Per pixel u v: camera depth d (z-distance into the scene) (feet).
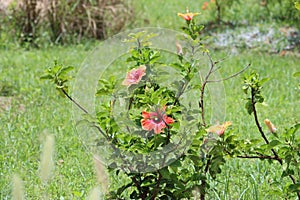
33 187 18.47
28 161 21.03
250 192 17.72
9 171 19.98
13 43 42.29
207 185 14.10
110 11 44.14
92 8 43.55
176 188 13.62
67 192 18.21
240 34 43.06
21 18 43.09
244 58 37.73
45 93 30.09
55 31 42.98
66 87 13.75
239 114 26.68
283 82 32.27
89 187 18.53
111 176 18.79
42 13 42.88
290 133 13.15
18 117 26.18
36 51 40.73
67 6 42.93
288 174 13.37
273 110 27.43
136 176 13.88
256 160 19.79
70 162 21.04
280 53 40.01
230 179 19.02
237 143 13.43
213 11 47.24
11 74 33.86
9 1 44.16
